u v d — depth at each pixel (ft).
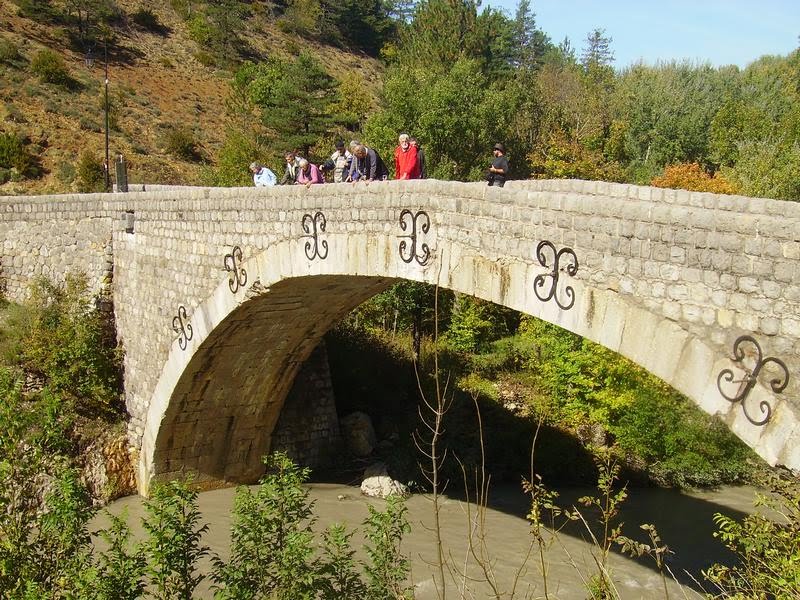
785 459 25.53
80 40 192.85
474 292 38.65
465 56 174.09
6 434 33.22
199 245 60.75
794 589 27.81
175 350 64.75
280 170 128.88
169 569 28.78
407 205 42.55
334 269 48.34
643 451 83.71
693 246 28.53
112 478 69.36
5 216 82.02
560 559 57.93
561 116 158.81
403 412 89.15
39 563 29.89
